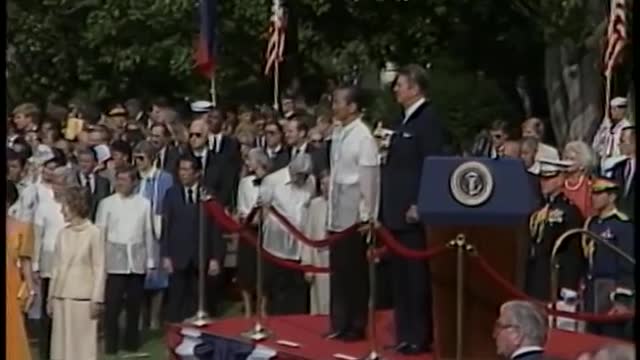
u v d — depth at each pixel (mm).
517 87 31812
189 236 18453
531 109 31812
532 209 11609
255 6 29906
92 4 33406
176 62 31016
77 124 23688
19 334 12250
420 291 12320
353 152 12531
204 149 19359
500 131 19625
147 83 33562
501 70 31641
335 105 12727
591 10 26812
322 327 14227
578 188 14867
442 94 31844
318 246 13523
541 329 9875
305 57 30938
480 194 11484
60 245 16094
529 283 14461
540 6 28016
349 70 30766
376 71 31172
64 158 19547
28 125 22453
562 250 14109
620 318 11930
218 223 16203
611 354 9359
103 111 31750
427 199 11555
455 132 31609
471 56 31297
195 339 14266
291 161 18047
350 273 13125
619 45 18484
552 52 29219
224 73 30938
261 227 15305
